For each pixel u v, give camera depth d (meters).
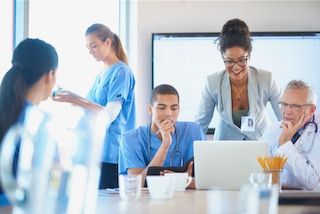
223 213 1.26
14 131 1.25
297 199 1.74
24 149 1.25
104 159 3.75
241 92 3.87
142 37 4.82
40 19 4.35
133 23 4.85
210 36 4.76
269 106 4.55
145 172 2.78
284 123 3.03
